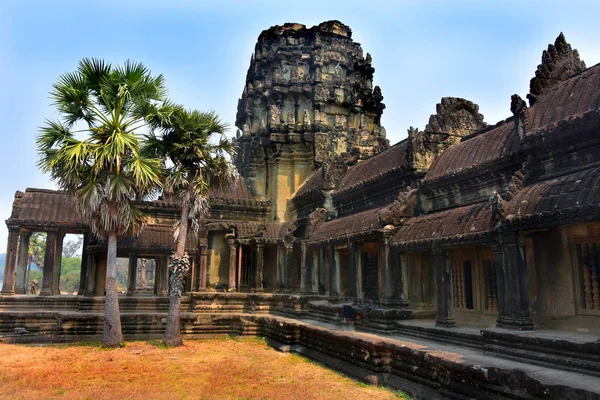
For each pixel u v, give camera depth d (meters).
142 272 53.69
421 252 17.06
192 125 19.80
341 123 28.98
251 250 28.25
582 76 12.31
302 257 23.23
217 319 22.69
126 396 10.96
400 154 19.00
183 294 26.25
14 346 18.91
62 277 87.56
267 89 30.75
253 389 11.64
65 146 17.83
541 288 11.97
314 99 29.06
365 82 31.39
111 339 18.75
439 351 10.77
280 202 28.77
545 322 11.70
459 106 18.22
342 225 20.11
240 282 27.80
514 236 10.73
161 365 15.00
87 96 18.75
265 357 16.56
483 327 13.24
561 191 9.98
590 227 10.91
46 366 14.59
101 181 18.44
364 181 20.23
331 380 12.65
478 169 14.34
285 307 23.72
